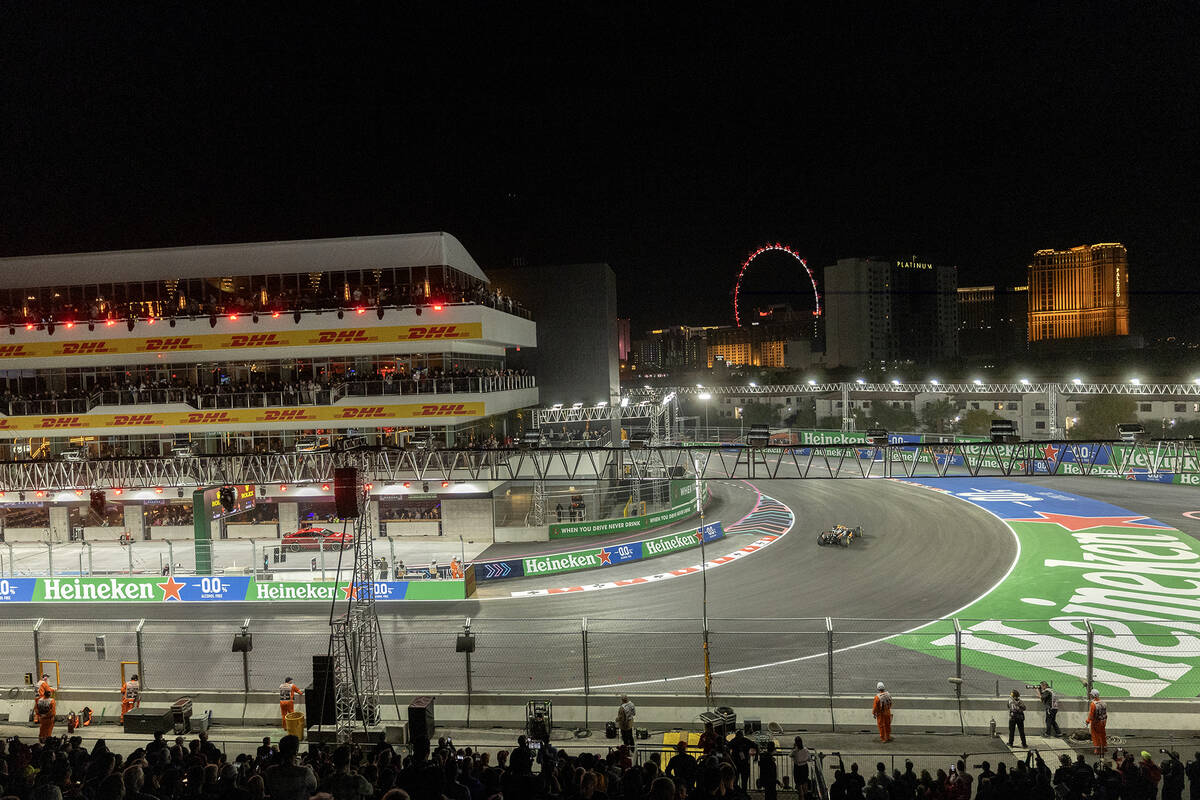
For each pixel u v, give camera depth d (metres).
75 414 51.78
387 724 23.22
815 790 16.83
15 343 52.00
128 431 52.03
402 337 50.16
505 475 53.38
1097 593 35.72
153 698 24.83
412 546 48.12
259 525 50.94
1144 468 64.94
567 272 69.06
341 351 52.19
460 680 26.84
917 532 48.94
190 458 35.56
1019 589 36.62
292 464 48.50
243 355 52.62
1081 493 60.53
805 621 32.62
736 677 26.58
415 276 53.66
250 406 51.22
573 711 23.59
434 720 23.08
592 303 68.81
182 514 51.69
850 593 36.62
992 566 40.81
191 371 53.53
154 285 54.31
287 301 51.19
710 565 42.69
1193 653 28.08
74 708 25.17
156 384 52.84
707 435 88.94
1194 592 35.59
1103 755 19.61
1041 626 31.33
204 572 39.06
